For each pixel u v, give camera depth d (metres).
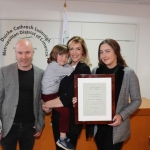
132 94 1.41
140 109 1.77
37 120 1.60
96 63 2.35
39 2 2.21
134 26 2.33
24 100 1.49
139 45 2.40
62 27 2.26
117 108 1.40
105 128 1.48
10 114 1.47
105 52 1.40
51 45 2.28
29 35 2.24
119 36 2.33
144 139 1.82
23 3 2.20
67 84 1.47
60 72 1.50
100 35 2.31
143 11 2.35
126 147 1.82
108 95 1.39
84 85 1.39
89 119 1.40
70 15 2.26
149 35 2.39
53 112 1.59
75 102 1.39
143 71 2.44
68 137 1.53
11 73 1.47
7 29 2.20
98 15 2.29
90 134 1.57
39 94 1.58
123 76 1.39
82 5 2.26
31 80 1.51
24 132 1.53
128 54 2.37
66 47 1.55
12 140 1.52
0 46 2.21
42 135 1.78
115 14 2.31
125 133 1.43
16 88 1.46
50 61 1.60
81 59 1.56
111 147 1.42
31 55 1.49
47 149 1.81
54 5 2.23
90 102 1.40
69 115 1.49
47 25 2.24
